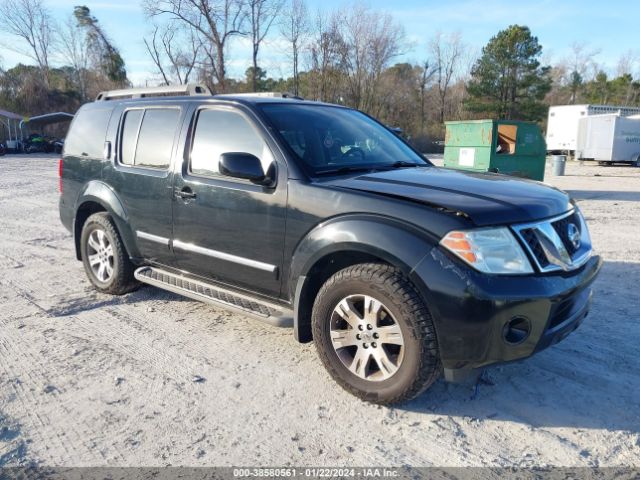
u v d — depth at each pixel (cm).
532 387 346
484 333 280
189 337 423
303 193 342
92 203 522
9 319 457
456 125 1302
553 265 299
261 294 383
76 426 299
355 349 329
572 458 274
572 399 330
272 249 362
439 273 283
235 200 379
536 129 1262
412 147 480
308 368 371
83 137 539
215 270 408
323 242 325
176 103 447
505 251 286
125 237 483
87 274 539
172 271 455
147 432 294
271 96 459
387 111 5197
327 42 4422
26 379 352
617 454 277
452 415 314
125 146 486
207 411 315
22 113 4488
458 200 304
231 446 282
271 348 403
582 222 360
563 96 6881
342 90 4753
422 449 282
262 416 311
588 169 2427
